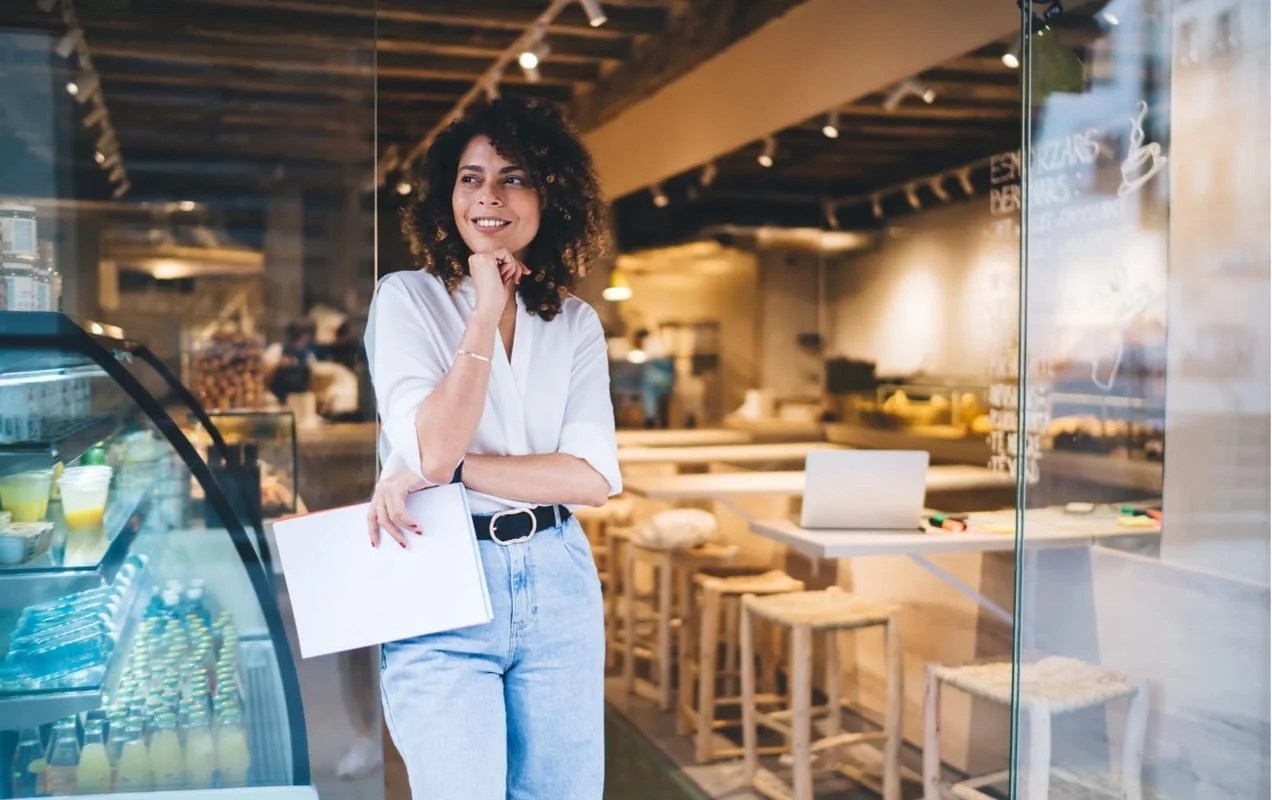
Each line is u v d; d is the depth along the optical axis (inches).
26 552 88.6
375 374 69.8
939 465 278.7
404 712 67.9
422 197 71.7
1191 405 96.1
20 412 89.9
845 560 204.2
